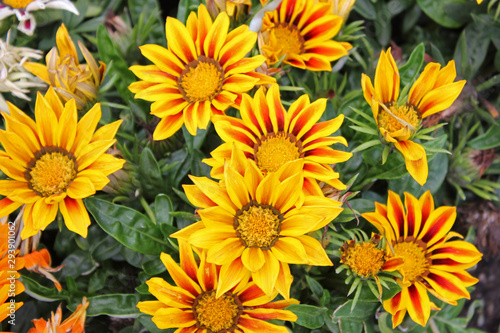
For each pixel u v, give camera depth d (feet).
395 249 1.73
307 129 1.63
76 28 1.96
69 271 1.83
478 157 1.93
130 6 1.95
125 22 1.94
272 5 1.69
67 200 1.61
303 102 1.65
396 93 1.71
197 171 1.80
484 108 2.03
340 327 1.71
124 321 1.84
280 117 1.64
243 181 1.54
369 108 1.80
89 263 1.83
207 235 1.54
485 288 2.14
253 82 1.64
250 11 1.80
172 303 1.61
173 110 1.66
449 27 2.07
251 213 1.56
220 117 1.64
